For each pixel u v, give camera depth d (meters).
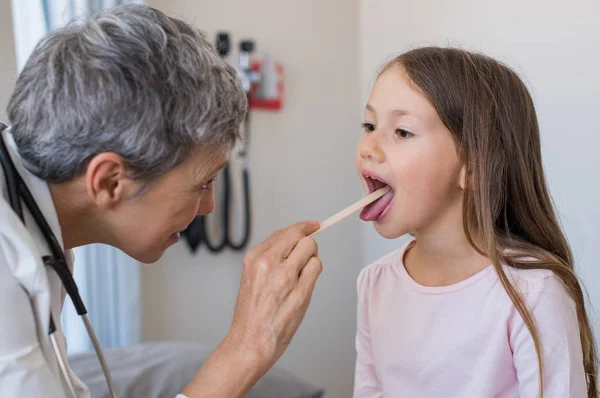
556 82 1.49
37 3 1.69
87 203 0.88
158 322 2.08
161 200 0.88
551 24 1.49
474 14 1.71
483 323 1.00
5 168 0.83
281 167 2.20
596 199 1.41
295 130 2.21
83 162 0.83
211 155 0.89
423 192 0.99
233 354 0.90
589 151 1.42
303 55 2.20
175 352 1.63
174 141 0.83
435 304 1.06
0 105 1.62
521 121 1.04
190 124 0.83
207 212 1.02
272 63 2.12
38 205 0.85
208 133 0.85
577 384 0.95
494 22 1.65
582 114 1.43
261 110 2.14
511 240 1.04
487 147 0.99
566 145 1.48
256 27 2.12
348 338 2.36
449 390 1.04
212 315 2.17
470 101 0.99
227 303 2.19
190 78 0.83
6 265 0.79
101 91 0.79
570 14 1.44
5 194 0.84
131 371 1.54
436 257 1.07
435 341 1.05
